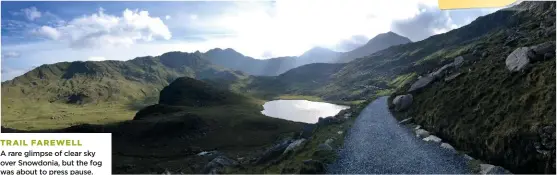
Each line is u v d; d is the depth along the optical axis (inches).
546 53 1374.3
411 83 3147.1
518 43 2327.8
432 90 2171.5
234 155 2763.3
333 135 1806.1
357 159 1304.1
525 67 1362.0
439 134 1520.7
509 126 1097.4
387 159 1277.1
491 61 1833.2
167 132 4704.7
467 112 1424.7
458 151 1268.5
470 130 1283.2
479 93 1466.5
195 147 3966.5
